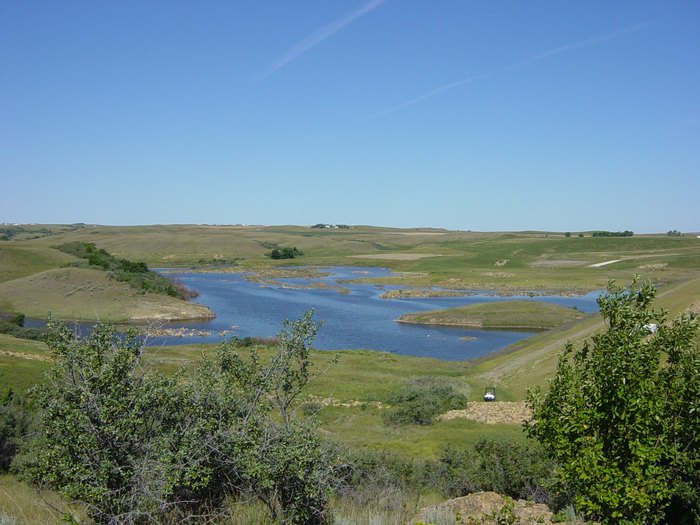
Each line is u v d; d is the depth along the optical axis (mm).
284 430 8789
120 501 7242
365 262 177500
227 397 8930
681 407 7969
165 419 8336
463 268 155500
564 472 8242
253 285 120062
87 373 7664
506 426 28172
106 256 123875
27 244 122000
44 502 8883
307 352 9969
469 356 57906
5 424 15719
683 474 8055
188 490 8109
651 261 147375
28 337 60188
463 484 14188
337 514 8648
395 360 53094
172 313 79625
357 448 19250
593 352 8406
